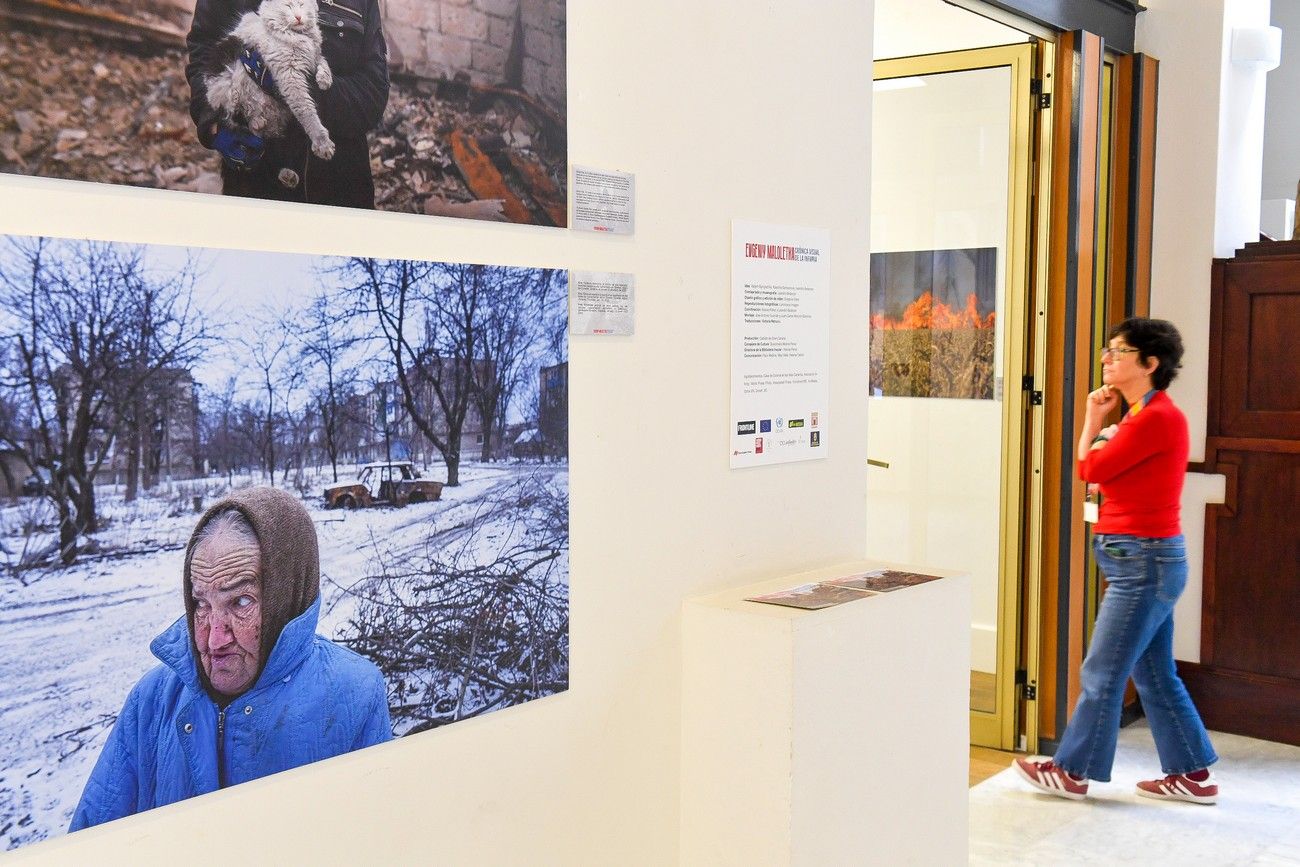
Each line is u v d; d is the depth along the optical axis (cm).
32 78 140
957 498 422
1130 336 354
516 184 196
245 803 163
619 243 216
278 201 164
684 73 228
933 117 418
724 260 239
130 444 149
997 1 354
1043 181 397
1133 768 408
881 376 438
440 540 186
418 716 185
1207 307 446
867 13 273
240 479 160
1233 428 444
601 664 217
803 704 220
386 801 181
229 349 158
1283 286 428
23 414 139
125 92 148
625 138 216
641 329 221
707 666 230
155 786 154
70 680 145
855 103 271
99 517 146
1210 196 443
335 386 170
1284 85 689
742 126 241
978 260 412
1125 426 353
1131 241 443
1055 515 403
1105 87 440
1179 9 445
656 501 226
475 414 190
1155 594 356
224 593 159
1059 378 399
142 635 151
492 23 191
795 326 257
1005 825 356
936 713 260
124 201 148
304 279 166
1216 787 373
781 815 220
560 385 205
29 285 139
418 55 181
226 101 158
